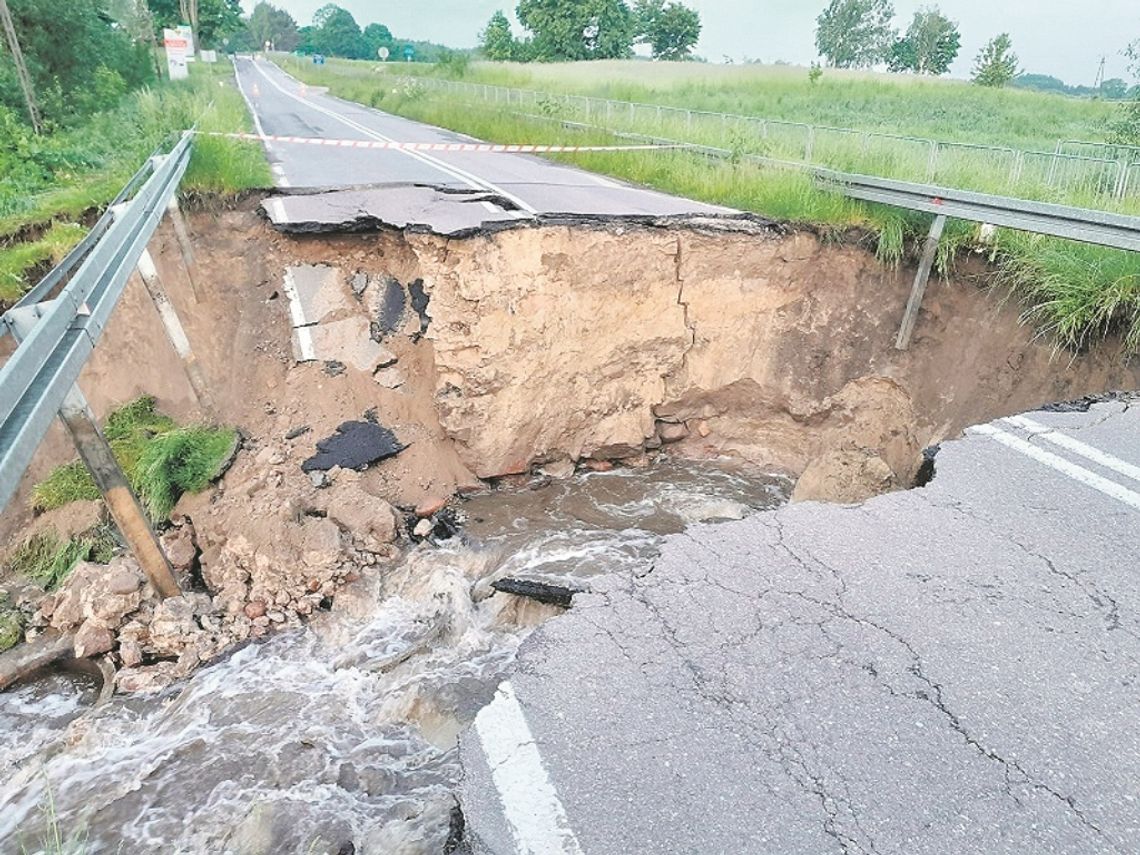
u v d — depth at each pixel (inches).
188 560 269.1
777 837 101.2
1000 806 104.7
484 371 325.7
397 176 451.8
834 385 346.0
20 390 130.8
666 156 488.7
